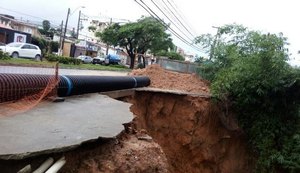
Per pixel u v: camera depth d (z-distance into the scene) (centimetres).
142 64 4375
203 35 2311
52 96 734
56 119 558
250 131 1382
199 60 2139
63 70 2209
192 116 1304
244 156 1389
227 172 1353
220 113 1366
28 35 4034
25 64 2088
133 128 671
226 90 1399
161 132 1294
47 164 395
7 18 4747
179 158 1295
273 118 1377
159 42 4284
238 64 1427
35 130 474
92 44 6094
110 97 936
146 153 552
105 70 3047
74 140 449
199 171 1316
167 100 1317
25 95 660
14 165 380
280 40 1367
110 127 551
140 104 1271
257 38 1452
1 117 523
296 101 1396
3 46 2697
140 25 4131
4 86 599
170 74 1694
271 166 1265
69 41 5353
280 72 1359
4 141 408
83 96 857
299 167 1212
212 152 1330
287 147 1292
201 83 1680
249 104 1392
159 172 550
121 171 481
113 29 4309
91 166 453
